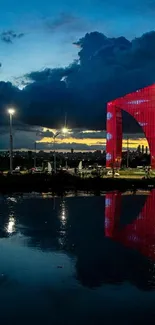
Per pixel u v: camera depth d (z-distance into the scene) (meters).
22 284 11.04
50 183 50.53
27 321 8.54
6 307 9.30
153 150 116.12
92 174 69.62
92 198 37.34
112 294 10.23
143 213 27.20
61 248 15.80
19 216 25.20
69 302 9.61
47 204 32.09
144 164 158.75
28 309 9.20
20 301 9.69
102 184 51.81
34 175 53.84
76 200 35.44
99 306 9.40
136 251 15.34
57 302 9.60
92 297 10.02
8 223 22.34
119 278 11.64
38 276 11.79
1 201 34.06
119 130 119.69
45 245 16.33
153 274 12.09
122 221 23.56
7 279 11.48
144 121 118.38
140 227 21.34
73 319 8.64
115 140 118.06
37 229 20.34
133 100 118.75
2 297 9.95
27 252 14.97
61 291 10.43
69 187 49.16
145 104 117.25
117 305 9.44
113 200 35.66
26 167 114.31
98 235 18.80
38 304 9.50
